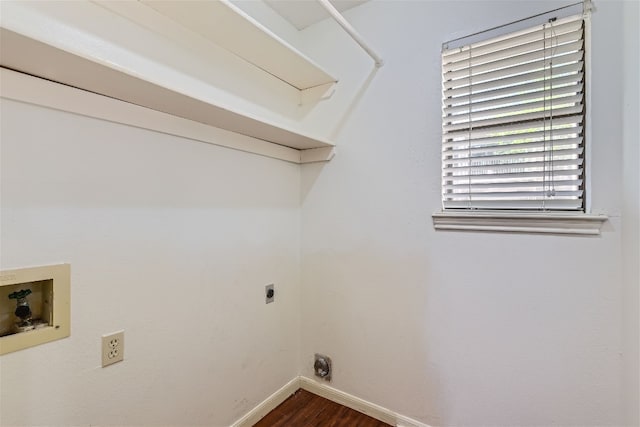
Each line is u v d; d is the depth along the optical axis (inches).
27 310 36.7
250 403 63.9
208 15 48.4
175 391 50.6
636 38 39.1
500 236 52.6
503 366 52.8
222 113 48.6
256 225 65.2
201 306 54.4
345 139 69.3
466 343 56.0
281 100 70.6
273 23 70.3
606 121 44.6
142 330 46.2
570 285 47.4
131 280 44.8
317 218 73.9
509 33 52.0
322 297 73.2
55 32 37.7
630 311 40.9
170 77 49.4
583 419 46.8
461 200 57.0
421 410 60.6
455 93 57.1
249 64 62.8
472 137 55.8
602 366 45.4
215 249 56.7
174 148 50.0
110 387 42.8
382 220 64.7
